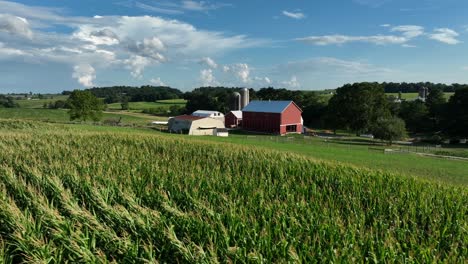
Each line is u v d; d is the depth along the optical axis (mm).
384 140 71312
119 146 25281
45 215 8914
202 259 7328
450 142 73562
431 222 10828
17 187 11516
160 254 7980
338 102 85750
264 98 144875
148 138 31141
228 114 97625
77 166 16703
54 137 28734
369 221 11266
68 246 7668
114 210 9508
